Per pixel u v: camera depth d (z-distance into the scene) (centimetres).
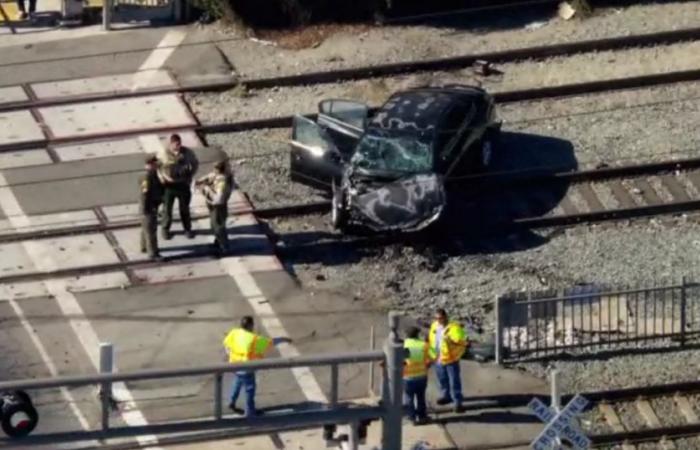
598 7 12112
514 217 10300
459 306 9588
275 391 8894
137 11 12112
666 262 9894
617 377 9056
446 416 8788
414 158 10181
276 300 9619
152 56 11725
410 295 9681
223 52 11781
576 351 9238
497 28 11950
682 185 10525
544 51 11656
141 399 8825
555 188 10531
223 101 11325
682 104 11206
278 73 11544
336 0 12031
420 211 10012
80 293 9662
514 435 8662
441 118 10325
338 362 6712
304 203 10375
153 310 9531
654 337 9275
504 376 9069
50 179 10600
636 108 11194
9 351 9206
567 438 7631
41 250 10012
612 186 10544
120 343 9262
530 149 10844
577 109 11212
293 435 8581
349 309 9562
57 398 8825
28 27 12025
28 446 6844
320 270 9881
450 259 9975
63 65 11631
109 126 11062
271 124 11081
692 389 8931
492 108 10712
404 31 11950
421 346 8562
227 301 9606
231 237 10100
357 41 11856
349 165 10194
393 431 6794
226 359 9144
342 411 6850
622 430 8650
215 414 7075
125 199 10438
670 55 11631
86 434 6881
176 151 9875
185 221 10050
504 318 9162
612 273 9806
